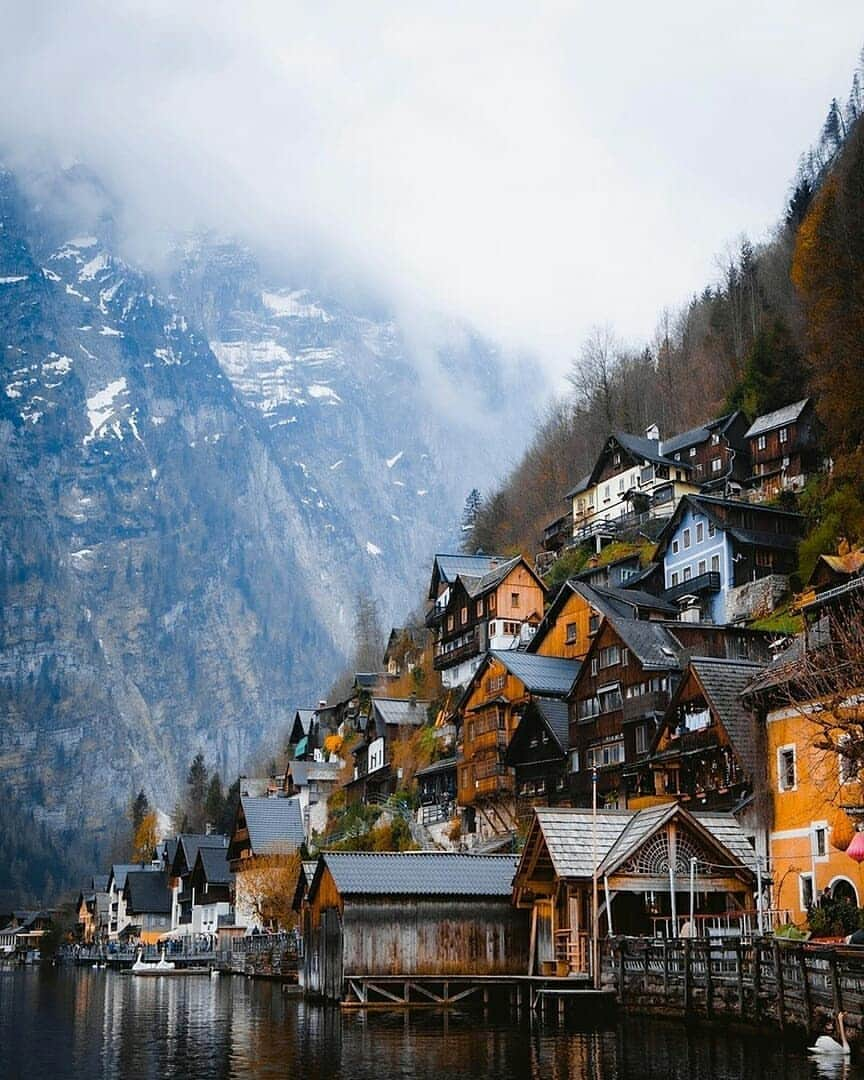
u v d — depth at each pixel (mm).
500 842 85875
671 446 131250
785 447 112625
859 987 33156
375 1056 40719
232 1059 41406
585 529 130500
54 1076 38219
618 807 72500
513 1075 35688
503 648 113688
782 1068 33531
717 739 60750
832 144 171000
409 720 125125
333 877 58500
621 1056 37750
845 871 47562
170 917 155875
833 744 42562
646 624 79438
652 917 50938
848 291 106812
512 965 58656
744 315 156875
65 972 130000
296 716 172250
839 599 52344
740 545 97125
